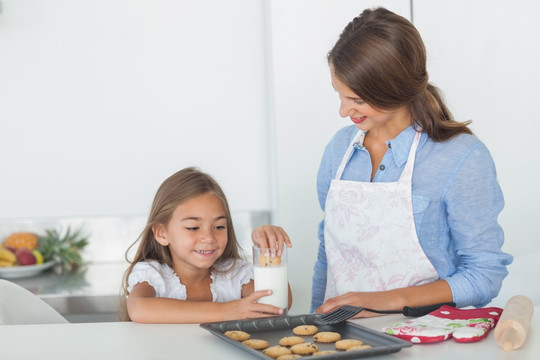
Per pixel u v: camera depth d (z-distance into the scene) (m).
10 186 2.72
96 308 2.32
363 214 1.44
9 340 1.15
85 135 2.72
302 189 2.35
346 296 1.28
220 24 2.71
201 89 2.72
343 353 0.96
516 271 2.18
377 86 1.27
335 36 2.32
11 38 2.69
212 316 1.27
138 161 2.73
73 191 2.73
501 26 2.22
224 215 1.62
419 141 1.42
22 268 2.66
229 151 2.73
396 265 1.41
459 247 1.38
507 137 2.24
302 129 2.34
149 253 1.69
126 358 1.03
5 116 2.70
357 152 1.52
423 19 2.25
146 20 2.71
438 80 2.25
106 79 2.71
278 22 2.33
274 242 1.38
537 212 2.23
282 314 1.25
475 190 1.36
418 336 1.07
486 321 1.15
